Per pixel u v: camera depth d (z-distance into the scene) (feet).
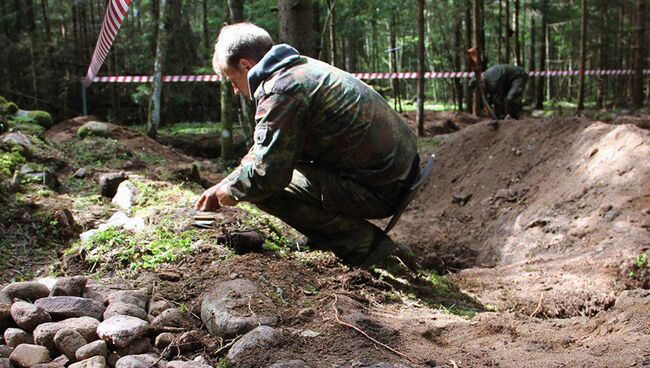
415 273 16.14
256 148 11.18
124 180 18.56
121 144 25.82
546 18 79.61
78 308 9.88
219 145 39.96
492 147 32.78
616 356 8.56
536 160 29.53
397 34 83.56
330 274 12.62
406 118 57.67
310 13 23.38
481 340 10.07
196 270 11.93
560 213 23.67
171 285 11.28
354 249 13.05
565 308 15.72
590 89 105.70
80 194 18.56
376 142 11.69
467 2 63.21
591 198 23.43
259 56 11.73
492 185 29.73
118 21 16.28
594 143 26.94
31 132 24.75
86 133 27.09
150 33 55.77
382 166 11.89
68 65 57.26
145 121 57.82
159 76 37.22
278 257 12.87
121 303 10.16
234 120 54.70
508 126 33.30
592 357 8.64
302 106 11.07
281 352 8.82
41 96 55.21
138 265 12.16
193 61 58.59
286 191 12.66
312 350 9.02
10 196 16.01
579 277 17.37
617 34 90.68
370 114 11.60
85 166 22.24
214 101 61.31
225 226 13.66
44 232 14.83
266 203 12.70
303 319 9.86
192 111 60.18
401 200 12.33
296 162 11.76
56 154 22.27
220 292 10.39
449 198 31.12
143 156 25.52
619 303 10.81
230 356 8.87
